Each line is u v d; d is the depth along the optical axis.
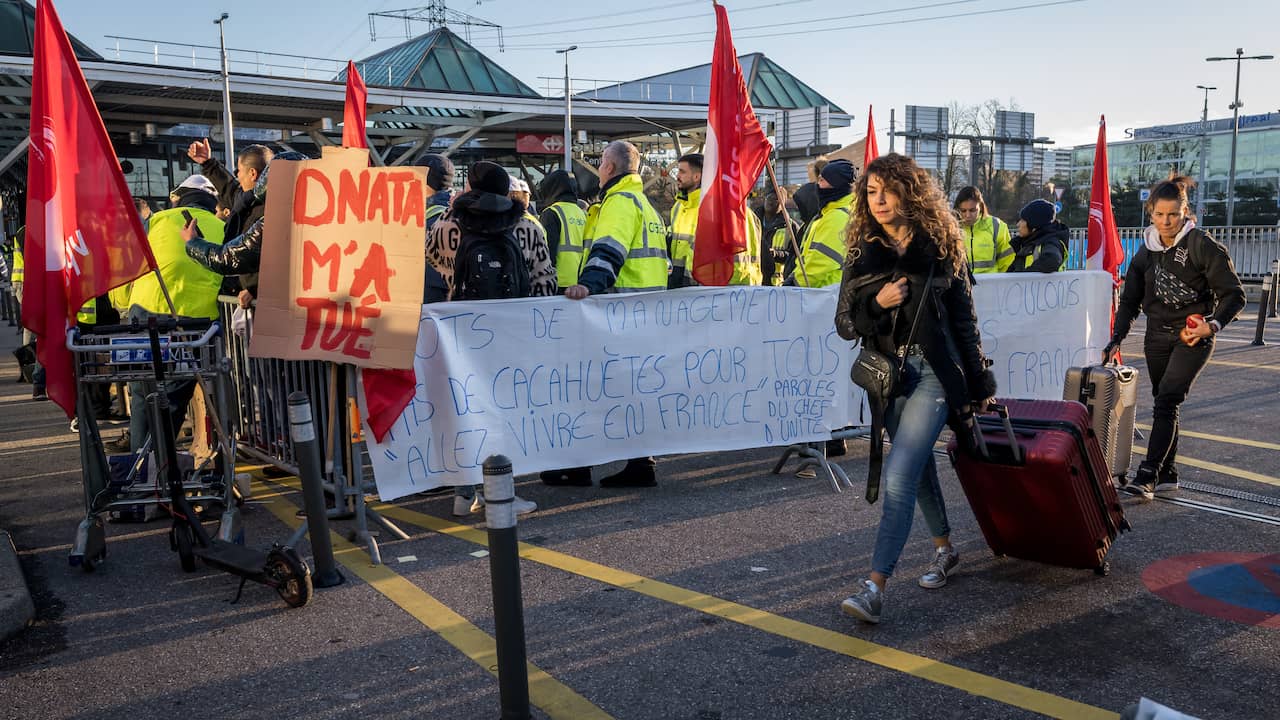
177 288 6.01
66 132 4.47
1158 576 4.12
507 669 2.88
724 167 5.54
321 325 4.65
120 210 4.59
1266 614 3.71
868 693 3.13
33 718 3.06
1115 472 5.36
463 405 4.95
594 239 5.46
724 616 3.78
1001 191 61.59
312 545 4.18
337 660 3.45
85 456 4.48
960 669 3.29
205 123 34.62
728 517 5.12
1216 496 5.34
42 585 4.29
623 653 3.46
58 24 4.41
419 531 5.01
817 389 6.09
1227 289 5.00
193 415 6.27
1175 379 5.21
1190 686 3.13
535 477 6.11
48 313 4.41
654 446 5.61
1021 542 4.21
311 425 4.13
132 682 3.30
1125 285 5.56
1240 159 66.94
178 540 4.40
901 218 3.54
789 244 8.42
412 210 4.50
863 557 4.44
